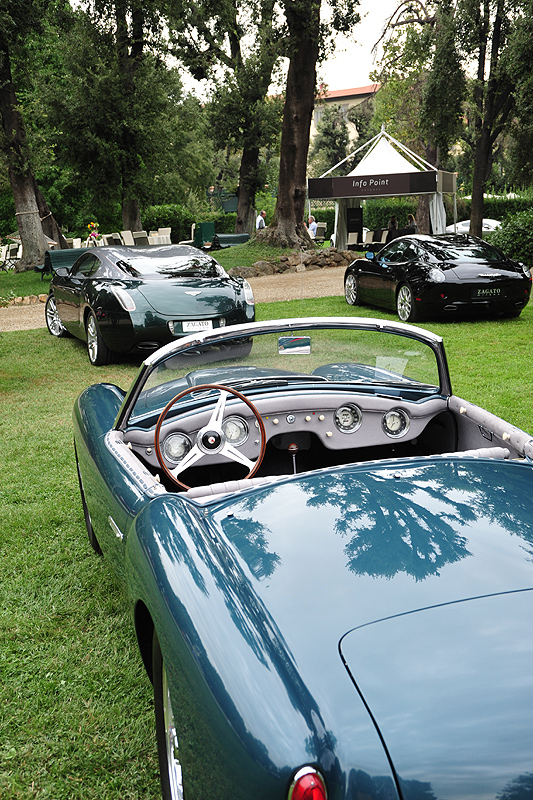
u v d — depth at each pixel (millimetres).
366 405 3348
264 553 1860
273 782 1298
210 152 52812
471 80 22906
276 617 1604
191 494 2504
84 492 3857
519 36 18484
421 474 2326
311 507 2078
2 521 4469
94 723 2580
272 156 59750
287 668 1466
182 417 3244
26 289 19438
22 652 3049
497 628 1519
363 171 21484
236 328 3119
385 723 1338
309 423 3367
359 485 2211
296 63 23156
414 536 1859
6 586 3631
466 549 1802
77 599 3479
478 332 10695
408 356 3354
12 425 6691
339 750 1310
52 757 2432
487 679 1399
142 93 26859
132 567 2217
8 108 23062
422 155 35156
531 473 2439
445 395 3381
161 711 2137
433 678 1406
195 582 1784
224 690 1465
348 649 1489
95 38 26266
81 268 9852
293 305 14117
